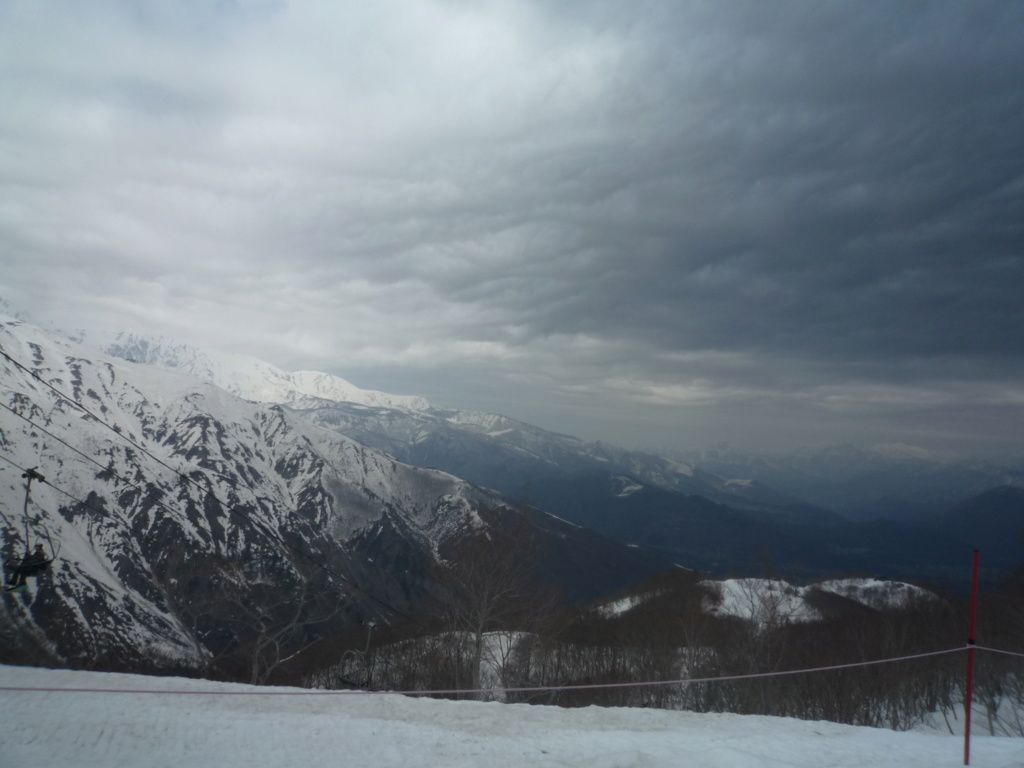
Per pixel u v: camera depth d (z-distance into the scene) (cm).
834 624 3669
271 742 1091
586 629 3672
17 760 994
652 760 953
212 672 3309
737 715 1411
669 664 3206
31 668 1598
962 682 3366
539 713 1331
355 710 1305
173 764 989
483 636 3127
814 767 1022
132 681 1491
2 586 1967
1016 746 1240
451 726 1209
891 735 1296
